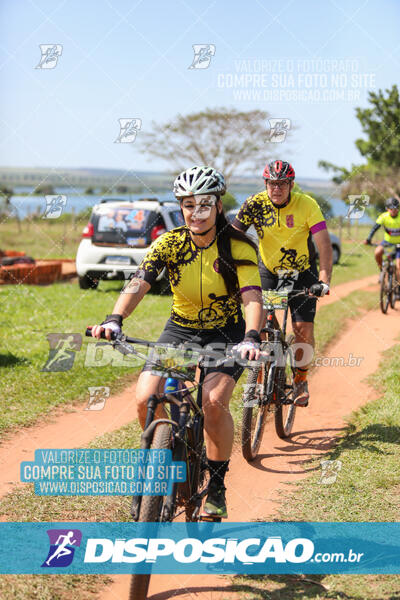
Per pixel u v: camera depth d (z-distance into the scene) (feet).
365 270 55.83
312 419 17.70
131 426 16.53
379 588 9.22
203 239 10.07
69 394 19.21
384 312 34.04
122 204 40.27
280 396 15.42
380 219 33.42
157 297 37.29
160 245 10.29
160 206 39.86
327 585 9.40
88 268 40.32
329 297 39.65
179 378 9.43
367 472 13.26
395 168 72.79
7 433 16.07
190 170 9.78
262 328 14.70
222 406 9.69
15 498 12.25
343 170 75.25
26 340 26.23
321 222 15.53
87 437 15.92
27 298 37.50
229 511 12.00
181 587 9.56
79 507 11.91
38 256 66.59
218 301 10.44
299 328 16.10
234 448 15.25
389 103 69.97
